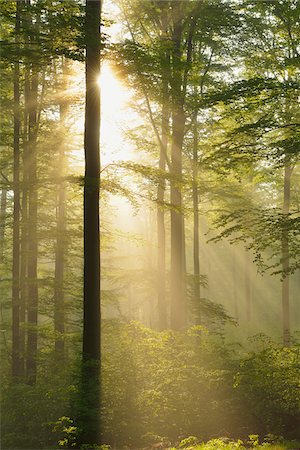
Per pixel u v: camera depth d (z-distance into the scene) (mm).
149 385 11430
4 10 13555
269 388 11047
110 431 10398
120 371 11742
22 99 18891
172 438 10305
